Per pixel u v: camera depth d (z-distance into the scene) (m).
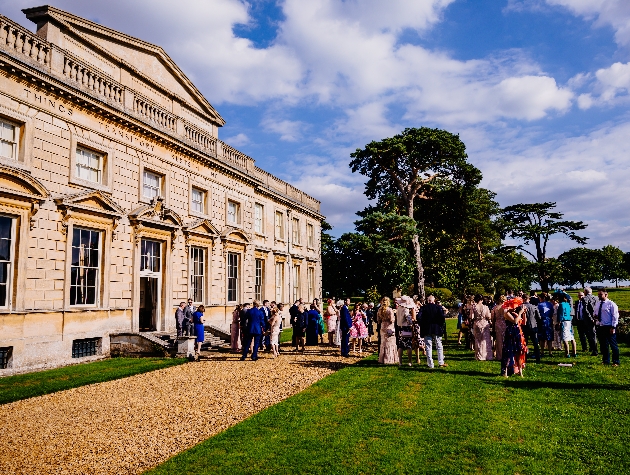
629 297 46.91
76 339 15.02
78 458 6.72
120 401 9.99
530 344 18.00
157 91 21.81
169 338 17.67
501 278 47.94
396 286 37.50
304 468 6.04
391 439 7.02
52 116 14.60
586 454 6.42
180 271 20.09
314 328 19.33
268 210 29.72
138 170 18.27
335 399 9.49
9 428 8.15
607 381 10.75
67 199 14.69
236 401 9.82
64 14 16.94
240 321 16.97
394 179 43.56
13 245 13.30
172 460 6.38
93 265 16.06
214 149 23.75
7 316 12.86
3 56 12.74
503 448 6.61
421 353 16.56
